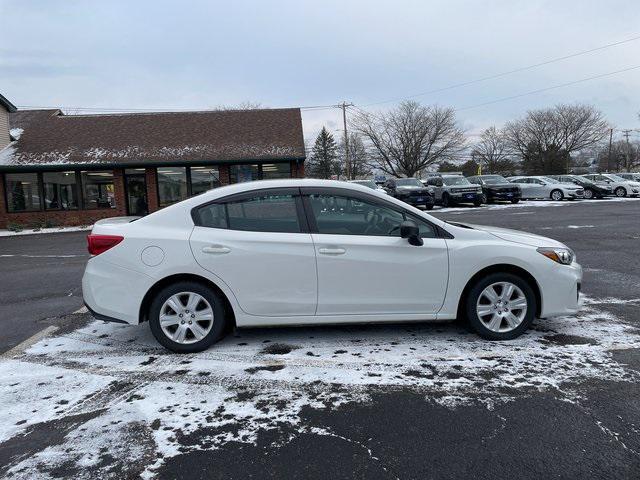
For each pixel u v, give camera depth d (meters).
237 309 4.31
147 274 4.25
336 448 2.87
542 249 4.50
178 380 3.81
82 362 4.24
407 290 4.39
